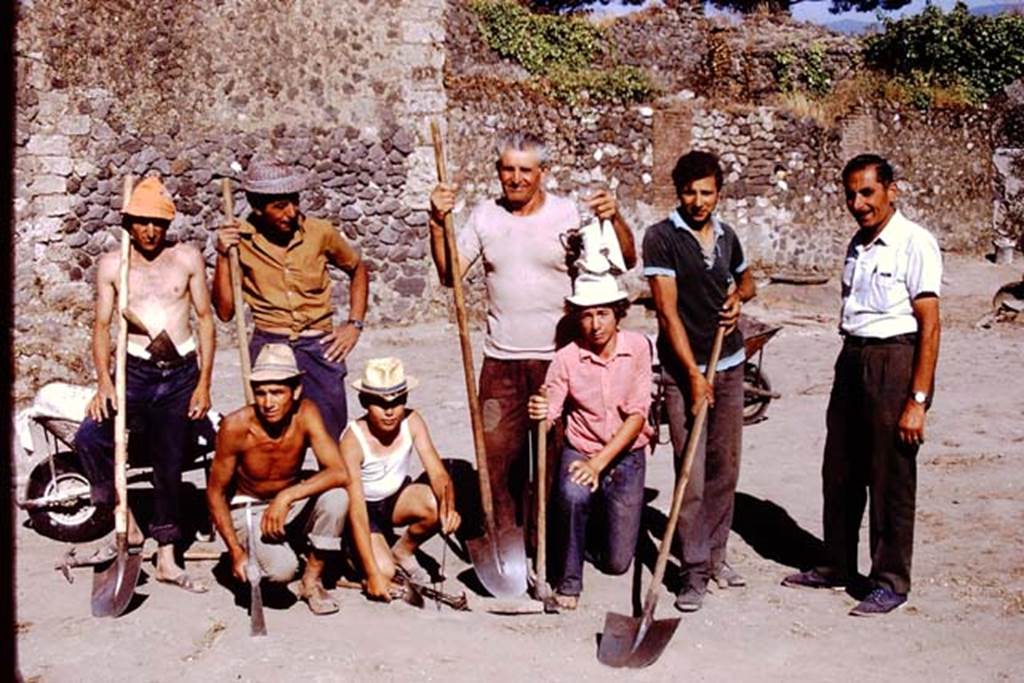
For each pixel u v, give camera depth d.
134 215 6.18
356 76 16.39
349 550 6.46
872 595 6.18
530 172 6.25
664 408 6.32
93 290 14.59
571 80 19.66
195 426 6.82
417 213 16.94
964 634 5.87
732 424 6.27
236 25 15.52
